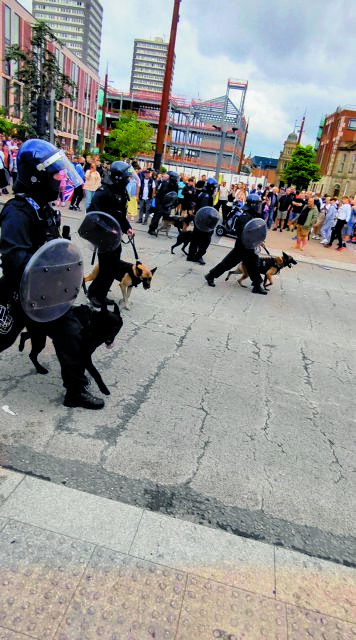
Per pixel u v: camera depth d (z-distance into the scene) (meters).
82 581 2.07
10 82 42.47
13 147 14.59
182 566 2.23
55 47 47.34
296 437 3.60
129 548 2.29
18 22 45.69
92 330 3.27
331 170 59.75
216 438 3.42
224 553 2.35
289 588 2.20
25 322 3.09
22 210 2.72
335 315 7.38
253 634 1.95
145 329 5.46
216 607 2.04
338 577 2.31
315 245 15.41
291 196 17.84
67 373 3.29
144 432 3.35
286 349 5.50
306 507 2.84
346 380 4.84
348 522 2.77
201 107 50.34
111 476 2.85
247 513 2.72
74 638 1.83
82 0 114.12
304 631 1.99
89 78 73.00
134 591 2.06
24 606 1.92
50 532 2.31
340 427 3.86
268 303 7.52
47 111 12.59
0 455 2.88
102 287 5.75
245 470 3.10
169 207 12.16
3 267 2.74
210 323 6.05
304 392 4.42
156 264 9.15
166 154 77.00
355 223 17.12
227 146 76.19
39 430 3.18
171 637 1.89
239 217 7.53
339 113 60.31
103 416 3.47
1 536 2.25
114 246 5.34
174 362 4.64
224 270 7.84
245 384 4.40
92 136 79.50
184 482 2.89
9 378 3.79
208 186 11.16
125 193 5.52
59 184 2.79
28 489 2.59
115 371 4.25
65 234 3.30
